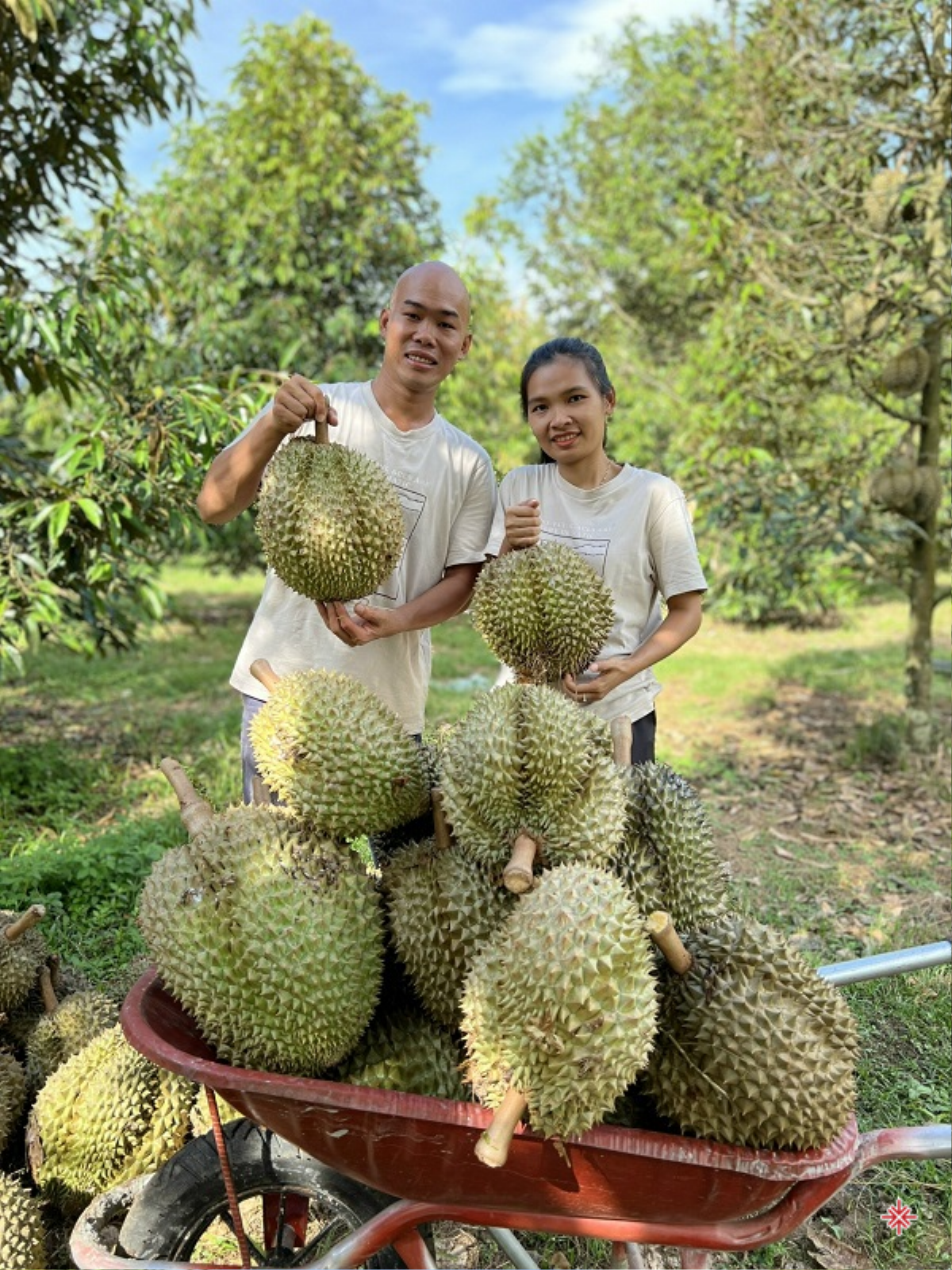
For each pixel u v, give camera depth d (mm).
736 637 11445
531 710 1883
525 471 2934
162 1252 1919
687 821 2029
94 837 4664
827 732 7246
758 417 7195
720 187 7551
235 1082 1588
